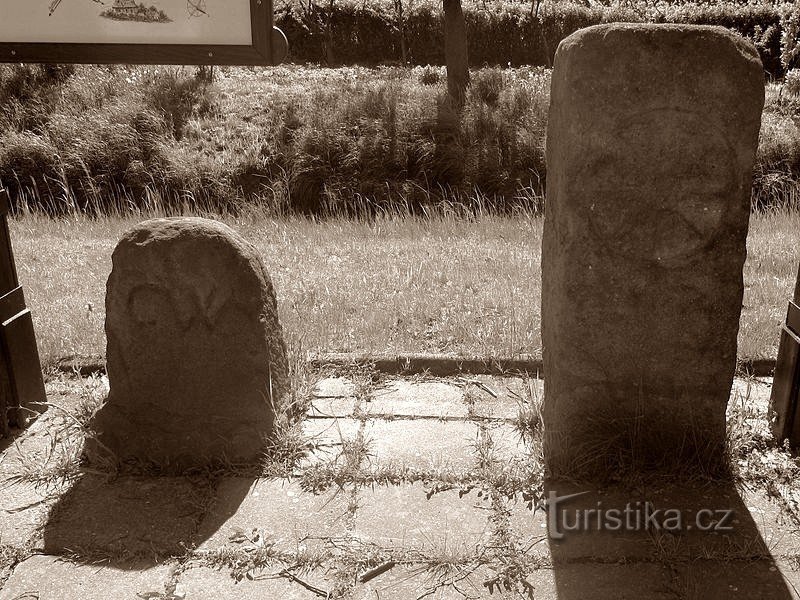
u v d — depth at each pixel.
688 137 3.10
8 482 3.54
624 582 2.87
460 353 4.71
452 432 3.92
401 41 17.44
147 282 3.56
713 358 3.39
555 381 3.51
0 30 4.14
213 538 3.15
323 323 5.04
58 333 4.95
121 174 10.45
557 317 3.41
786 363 3.68
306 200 10.35
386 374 4.58
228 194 10.23
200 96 11.64
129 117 11.04
